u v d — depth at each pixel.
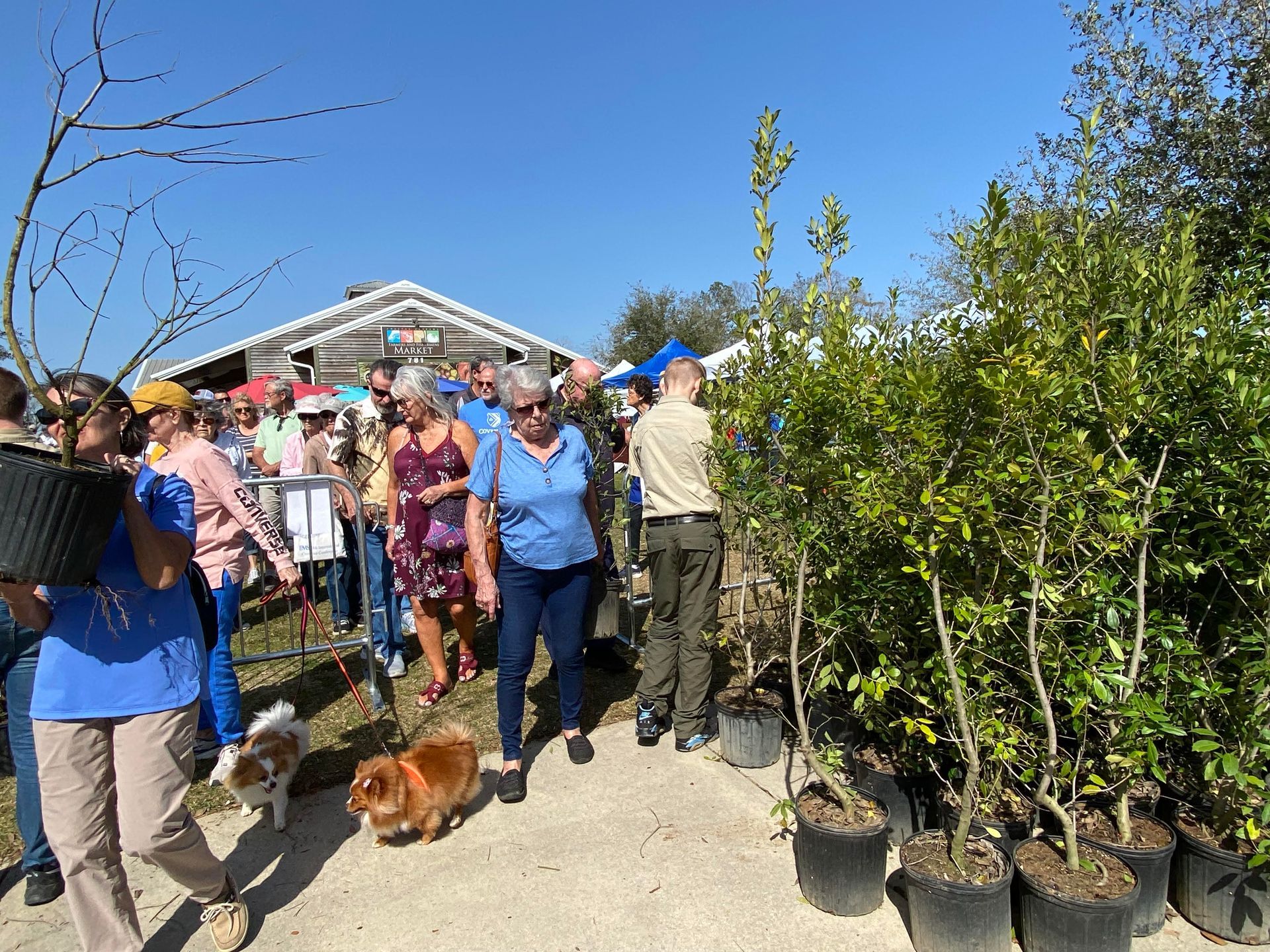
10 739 2.75
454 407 4.59
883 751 3.26
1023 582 2.52
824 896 2.66
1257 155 5.99
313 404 6.57
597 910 2.72
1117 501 2.29
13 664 2.69
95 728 2.20
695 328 38.06
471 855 3.06
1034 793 2.79
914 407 2.55
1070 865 2.45
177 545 2.24
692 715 3.86
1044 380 2.13
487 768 3.77
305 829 3.25
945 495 2.23
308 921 2.69
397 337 22.47
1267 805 2.21
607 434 5.27
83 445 2.23
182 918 2.72
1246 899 2.43
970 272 2.43
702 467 3.72
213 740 3.95
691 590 3.79
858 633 3.13
